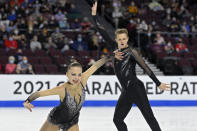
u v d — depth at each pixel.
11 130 17.39
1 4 37.94
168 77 29.23
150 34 36.22
